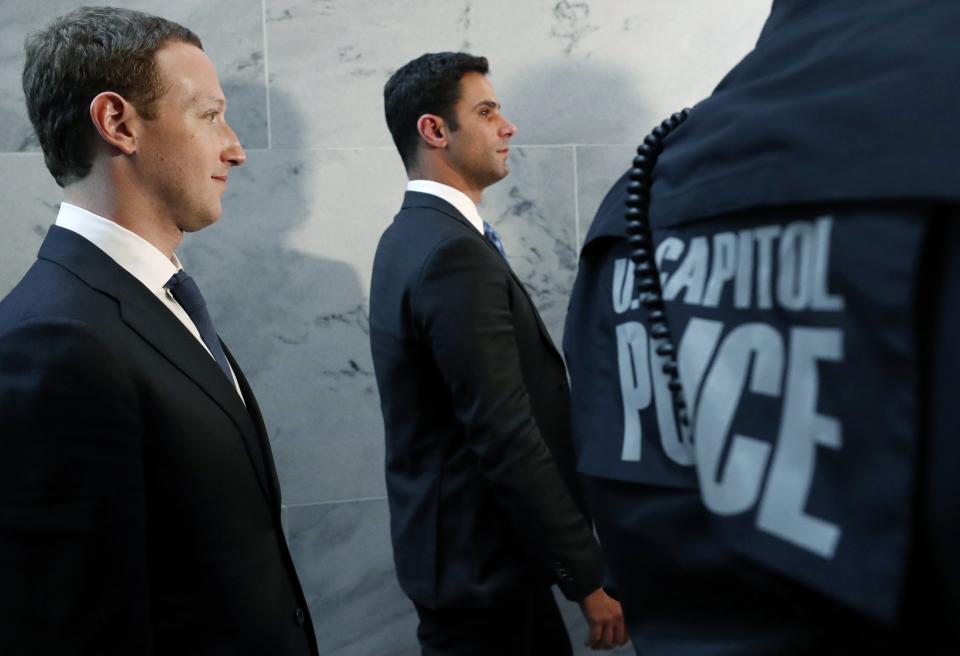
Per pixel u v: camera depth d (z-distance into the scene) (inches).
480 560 59.4
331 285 77.5
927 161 11.9
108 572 34.2
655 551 16.9
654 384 17.6
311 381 77.7
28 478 33.1
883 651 12.9
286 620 41.9
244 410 42.1
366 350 78.6
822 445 12.8
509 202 80.8
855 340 12.4
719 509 14.4
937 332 11.7
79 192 41.1
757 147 15.0
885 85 13.1
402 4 77.5
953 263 11.7
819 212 13.5
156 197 41.7
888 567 11.7
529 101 80.7
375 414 79.1
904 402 11.7
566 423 63.0
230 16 74.5
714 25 84.0
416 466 61.1
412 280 57.3
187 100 41.9
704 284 15.9
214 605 38.7
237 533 39.9
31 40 41.4
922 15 13.6
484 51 79.5
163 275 41.9
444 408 60.2
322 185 76.9
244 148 75.2
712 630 15.7
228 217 75.4
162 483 37.4
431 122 64.7
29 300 36.6
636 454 17.8
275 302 76.6
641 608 17.7
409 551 61.1
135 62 40.3
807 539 12.8
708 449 14.8
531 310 62.6
